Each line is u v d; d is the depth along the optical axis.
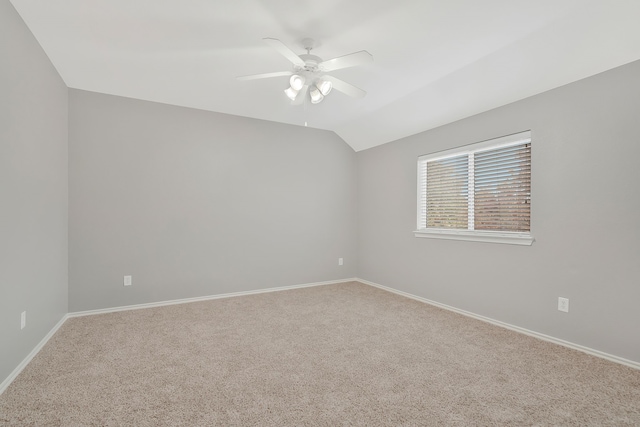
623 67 2.15
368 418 1.59
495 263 2.99
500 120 2.95
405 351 2.38
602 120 2.26
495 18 2.03
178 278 3.69
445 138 3.53
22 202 2.10
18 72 2.03
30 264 2.23
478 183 3.23
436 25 2.11
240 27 2.14
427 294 3.74
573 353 2.33
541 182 2.62
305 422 1.56
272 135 4.29
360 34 2.22
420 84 3.05
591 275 2.32
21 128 2.08
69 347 2.43
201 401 1.73
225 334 2.72
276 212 4.32
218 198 3.92
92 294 3.27
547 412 1.64
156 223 3.57
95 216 3.28
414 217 3.93
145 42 2.35
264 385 1.90
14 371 1.97
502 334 2.73
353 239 4.96
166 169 3.62
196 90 3.24
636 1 1.78
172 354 2.32
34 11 1.98
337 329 2.84
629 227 2.13
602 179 2.26
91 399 1.74
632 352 2.12
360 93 2.46
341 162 4.86
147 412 1.63
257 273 4.18
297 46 2.37
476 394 1.81
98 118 3.29
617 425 1.54
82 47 2.42
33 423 1.54
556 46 2.22
